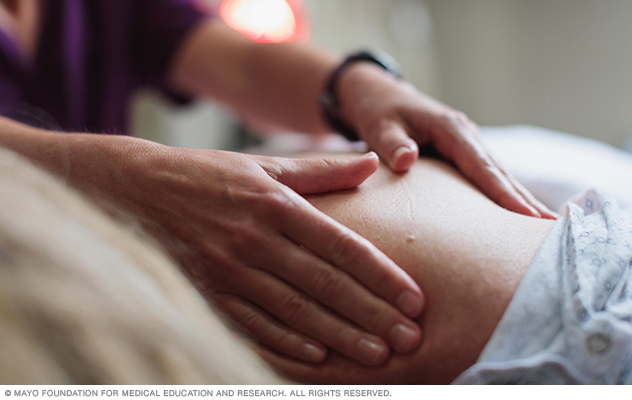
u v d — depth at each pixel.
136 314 0.20
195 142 1.78
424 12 2.37
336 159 0.42
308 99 0.73
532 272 0.33
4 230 0.19
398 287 0.33
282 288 0.35
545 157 0.64
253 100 0.85
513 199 0.45
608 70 2.01
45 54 0.77
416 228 0.37
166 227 0.37
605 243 0.33
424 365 0.33
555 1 2.08
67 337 0.18
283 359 0.36
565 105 2.15
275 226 0.35
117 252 0.23
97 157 0.40
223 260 0.36
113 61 0.86
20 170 0.24
